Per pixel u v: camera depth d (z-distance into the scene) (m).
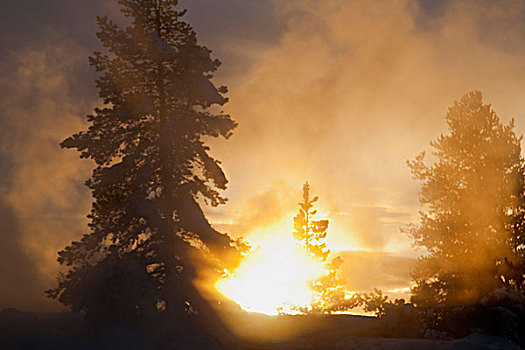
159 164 22.19
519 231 25.17
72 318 22.42
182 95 22.66
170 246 21.22
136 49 22.30
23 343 18.77
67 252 21.09
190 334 19.73
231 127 22.88
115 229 21.39
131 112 21.86
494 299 23.56
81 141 22.05
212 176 22.47
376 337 24.03
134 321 20.14
